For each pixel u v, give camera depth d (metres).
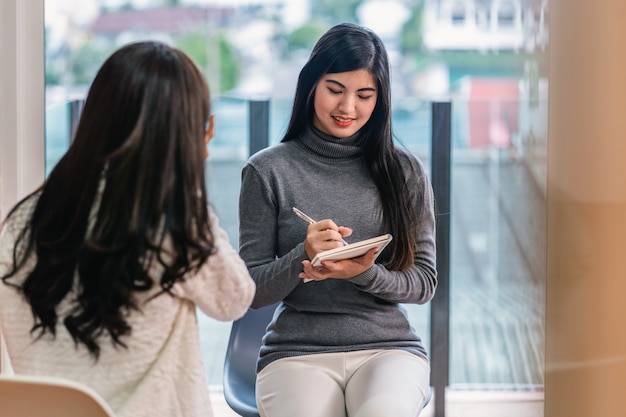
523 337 2.42
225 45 6.31
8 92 2.26
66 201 1.47
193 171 1.48
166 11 6.11
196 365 1.56
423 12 6.57
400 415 1.81
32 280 1.49
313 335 2.02
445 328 2.90
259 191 2.07
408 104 2.84
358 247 1.80
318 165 2.08
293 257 1.94
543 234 2.08
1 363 2.25
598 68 1.91
